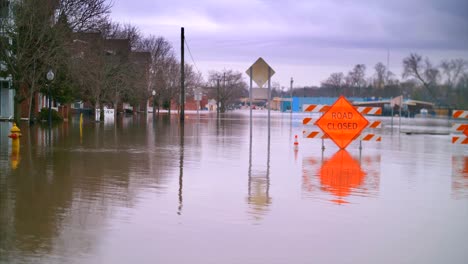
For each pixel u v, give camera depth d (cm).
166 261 635
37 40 2942
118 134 2819
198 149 2031
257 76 2398
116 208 918
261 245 710
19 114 2870
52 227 778
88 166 1466
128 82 5019
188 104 11906
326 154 1920
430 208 977
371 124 2092
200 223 821
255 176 1336
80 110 6184
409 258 671
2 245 683
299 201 1017
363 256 674
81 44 3769
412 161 1759
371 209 958
